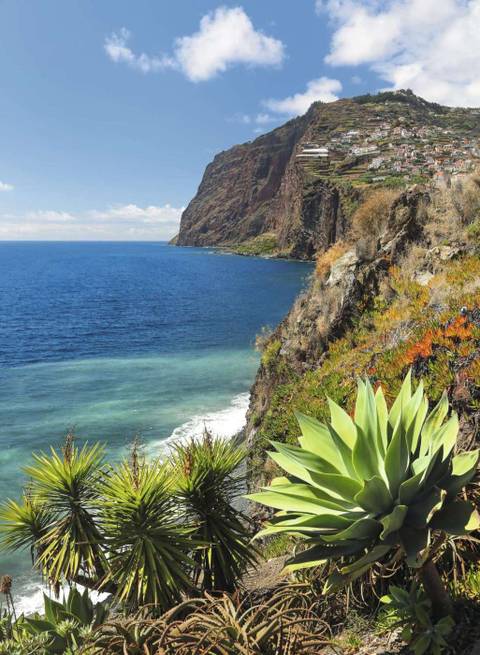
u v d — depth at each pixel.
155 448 17.64
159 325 51.06
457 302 6.60
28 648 3.93
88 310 64.12
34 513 5.34
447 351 5.37
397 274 9.92
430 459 2.41
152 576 4.39
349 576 2.32
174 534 4.83
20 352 38.72
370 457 2.54
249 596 4.04
